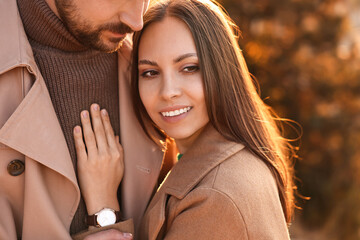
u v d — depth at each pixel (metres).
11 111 1.38
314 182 4.76
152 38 1.45
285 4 4.44
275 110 4.62
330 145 4.67
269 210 1.39
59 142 1.43
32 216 1.42
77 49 1.50
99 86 1.58
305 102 4.61
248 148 1.49
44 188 1.43
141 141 1.74
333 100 4.64
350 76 4.63
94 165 1.55
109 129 1.61
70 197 1.50
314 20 4.57
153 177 1.78
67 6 1.36
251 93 1.59
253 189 1.36
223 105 1.48
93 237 1.47
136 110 1.70
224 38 1.50
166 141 1.82
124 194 1.68
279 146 1.81
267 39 4.43
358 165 4.69
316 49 4.65
